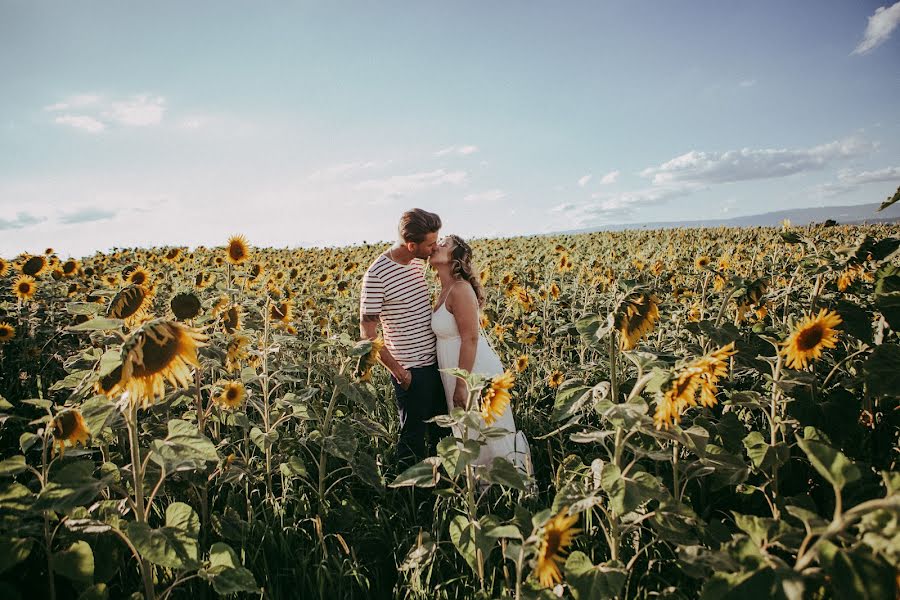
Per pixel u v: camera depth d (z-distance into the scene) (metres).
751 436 2.81
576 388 2.73
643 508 2.69
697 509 3.35
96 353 3.23
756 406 3.03
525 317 7.23
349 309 7.44
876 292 3.19
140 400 2.20
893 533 1.47
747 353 3.35
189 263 12.09
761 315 4.18
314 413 3.84
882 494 2.79
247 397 3.79
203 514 3.31
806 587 1.69
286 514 3.57
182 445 2.23
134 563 3.00
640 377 2.28
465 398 4.24
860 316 3.40
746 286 3.44
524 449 4.22
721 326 3.42
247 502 3.52
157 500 3.49
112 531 2.37
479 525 2.47
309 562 3.12
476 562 2.51
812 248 4.74
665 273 9.12
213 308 4.66
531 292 8.33
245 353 4.47
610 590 1.95
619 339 2.65
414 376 4.38
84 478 2.17
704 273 8.42
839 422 2.99
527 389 5.77
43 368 6.33
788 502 2.64
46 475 2.53
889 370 2.73
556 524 1.76
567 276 10.07
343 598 2.92
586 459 4.03
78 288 8.23
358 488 4.02
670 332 5.05
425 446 4.36
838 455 1.65
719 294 7.87
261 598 2.59
